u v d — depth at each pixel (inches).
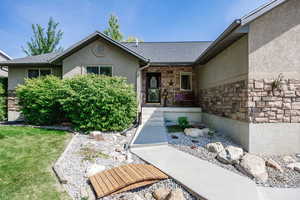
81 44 373.1
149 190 138.9
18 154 185.8
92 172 157.8
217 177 150.8
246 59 215.6
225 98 280.2
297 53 212.5
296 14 214.1
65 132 279.4
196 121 410.9
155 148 226.7
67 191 131.6
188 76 481.4
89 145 227.9
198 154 205.8
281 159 200.2
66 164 171.3
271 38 211.8
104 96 287.0
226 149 199.6
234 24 201.2
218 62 310.8
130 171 156.9
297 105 211.6
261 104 211.6
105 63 390.0
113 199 126.0
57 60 391.9
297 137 211.2
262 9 194.7
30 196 122.6
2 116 428.8
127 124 317.7
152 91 491.2
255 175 158.4
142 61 391.5
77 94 287.7
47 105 327.6
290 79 211.6
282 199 131.6
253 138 209.8
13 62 422.9
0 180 138.0
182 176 150.5
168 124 368.2
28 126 317.4
